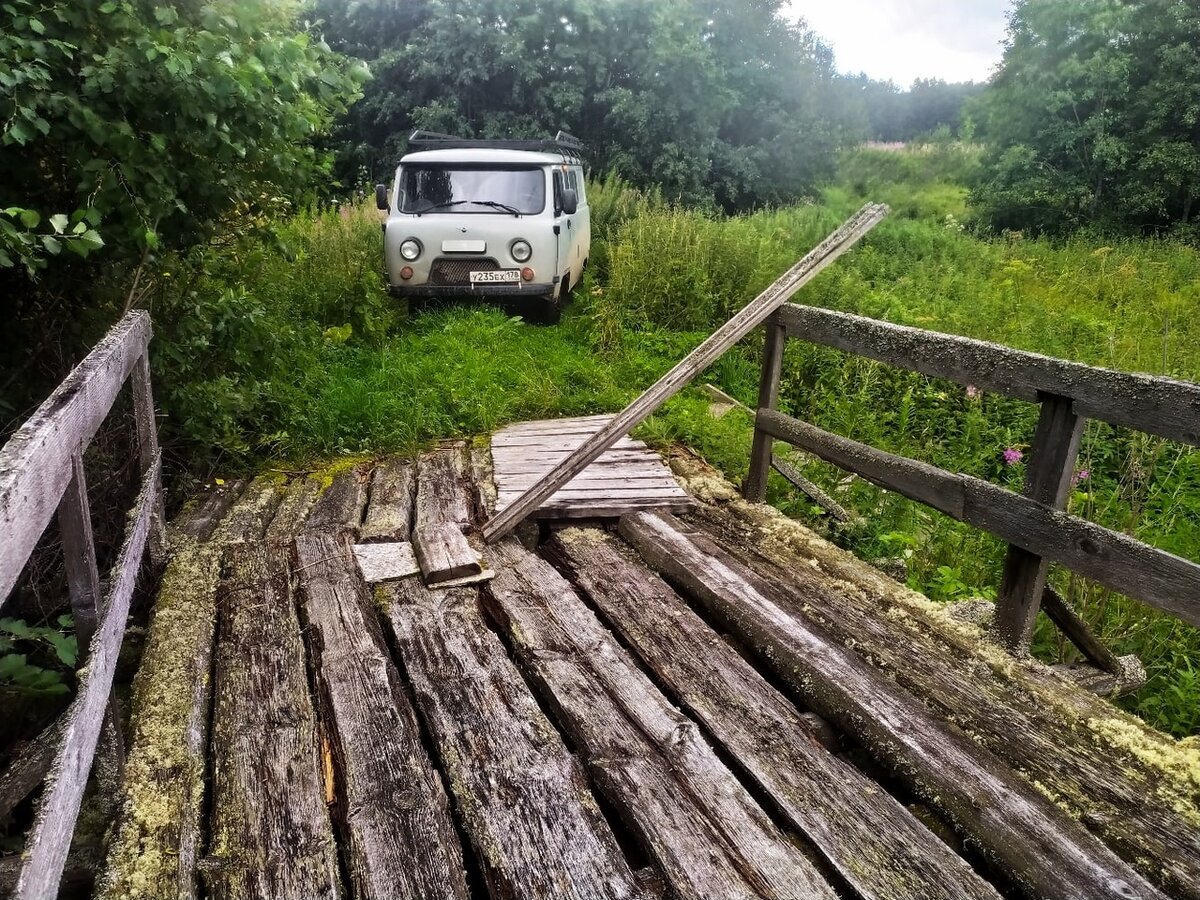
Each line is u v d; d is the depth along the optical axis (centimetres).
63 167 455
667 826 232
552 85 2106
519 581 387
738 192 2341
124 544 302
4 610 347
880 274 1105
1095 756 261
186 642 327
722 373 778
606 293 894
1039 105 1973
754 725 280
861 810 240
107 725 262
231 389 560
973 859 244
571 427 637
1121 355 678
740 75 2305
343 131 2262
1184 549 437
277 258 826
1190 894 208
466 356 743
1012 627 330
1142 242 1595
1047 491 308
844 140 2778
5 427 434
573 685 301
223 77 427
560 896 210
